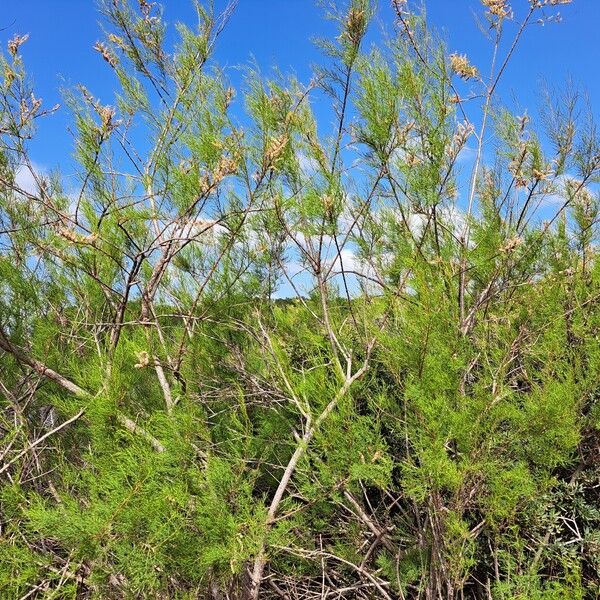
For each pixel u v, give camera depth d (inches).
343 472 89.7
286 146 103.3
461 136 110.1
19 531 81.5
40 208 117.0
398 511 121.8
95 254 107.8
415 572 97.0
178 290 123.1
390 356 94.7
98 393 84.6
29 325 120.9
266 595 110.2
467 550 84.4
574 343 113.7
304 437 93.7
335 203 104.0
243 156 100.7
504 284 114.3
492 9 110.1
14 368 122.1
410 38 105.0
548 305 109.9
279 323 135.3
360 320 125.7
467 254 104.7
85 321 119.6
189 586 85.7
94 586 79.5
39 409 130.4
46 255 117.0
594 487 108.7
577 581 83.4
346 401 88.0
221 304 123.4
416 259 97.3
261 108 101.4
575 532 102.9
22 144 108.9
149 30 122.4
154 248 96.2
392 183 108.8
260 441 103.7
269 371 117.8
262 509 81.4
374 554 111.5
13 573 80.5
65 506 81.8
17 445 110.7
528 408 89.0
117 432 81.0
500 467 90.4
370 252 117.2
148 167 113.2
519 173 110.7
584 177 116.3
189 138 102.2
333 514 112.5
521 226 116.1
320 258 105.8
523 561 94.3
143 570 71.9
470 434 82.0
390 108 100.5
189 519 77.8
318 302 138.9
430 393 82.8
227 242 115.1
